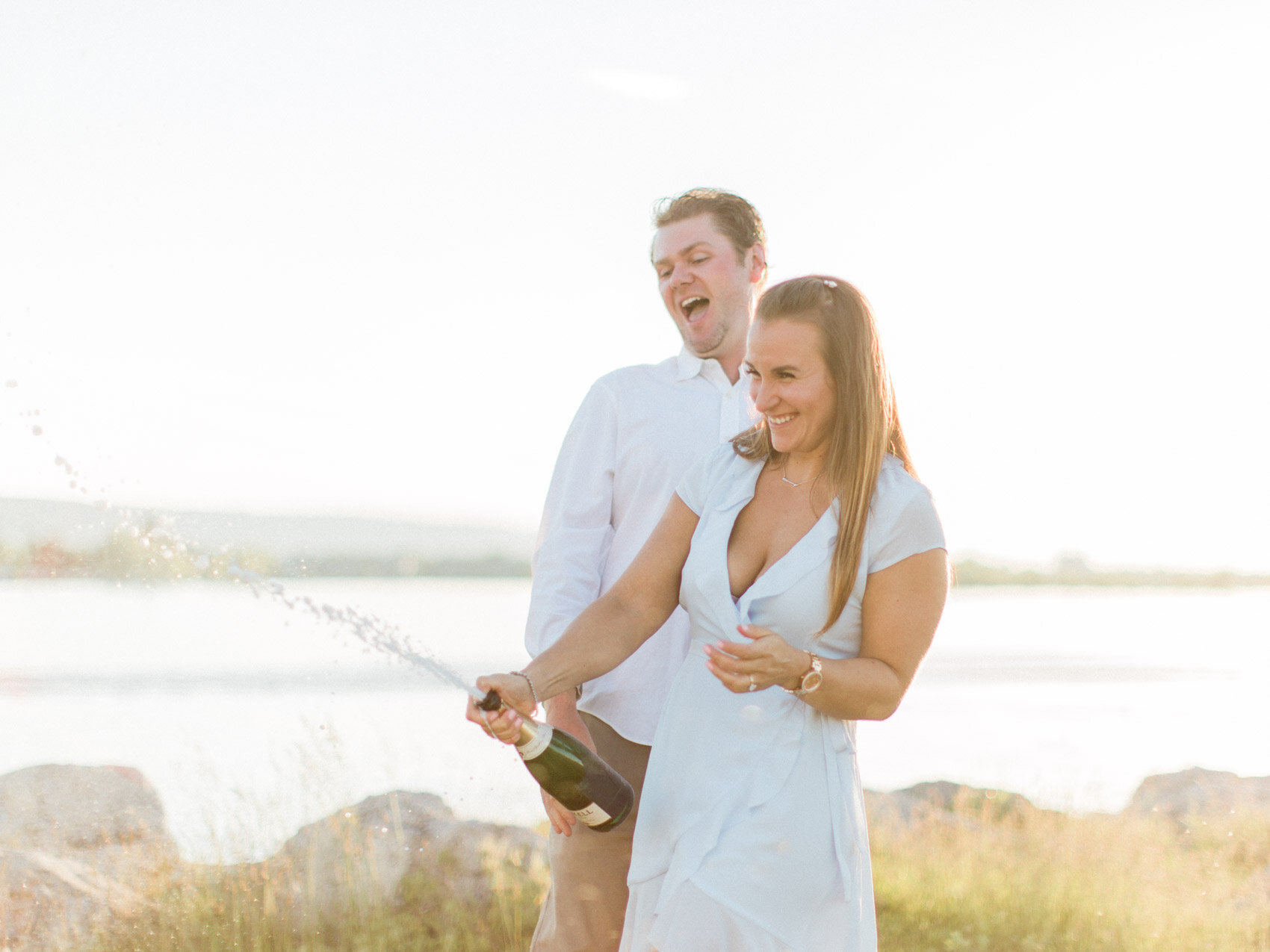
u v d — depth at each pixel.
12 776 6.27
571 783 2.32
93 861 5.40
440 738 10.51
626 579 2.45
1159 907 5.90
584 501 3.02
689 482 2.45
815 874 2.13
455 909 5.25
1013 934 5.71
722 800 2.15
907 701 22.45
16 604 35.00
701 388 3.07
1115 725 18.64
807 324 2.20
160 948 4.78
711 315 3.05
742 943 2.08
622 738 2.91
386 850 5.64
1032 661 31.75
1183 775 8.93
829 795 2.18
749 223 3.09
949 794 8.44
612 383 3.08
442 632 30.84
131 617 32.34
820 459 2.28
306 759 6.30
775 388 2.23
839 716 2.15
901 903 6.16
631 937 2.32
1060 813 7.50
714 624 2.27
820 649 2.22
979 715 20.09
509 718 2.24
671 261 3.07
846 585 2.18
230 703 17.80
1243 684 26.06
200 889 5.25
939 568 2.21
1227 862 6.64
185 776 8.33
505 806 6.54
